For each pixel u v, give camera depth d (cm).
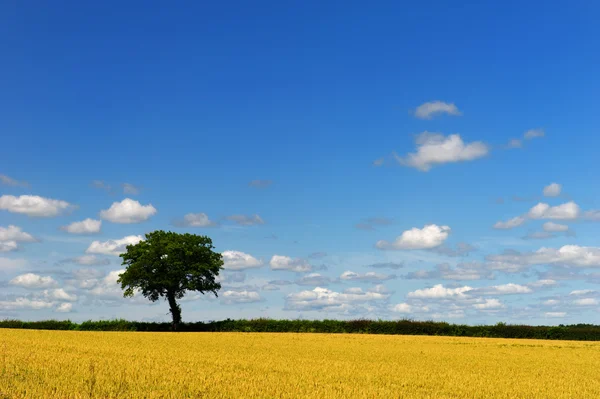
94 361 2506
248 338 5212
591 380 2661
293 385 2030
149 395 1734
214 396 1758
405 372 2670
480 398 2005
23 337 4419
